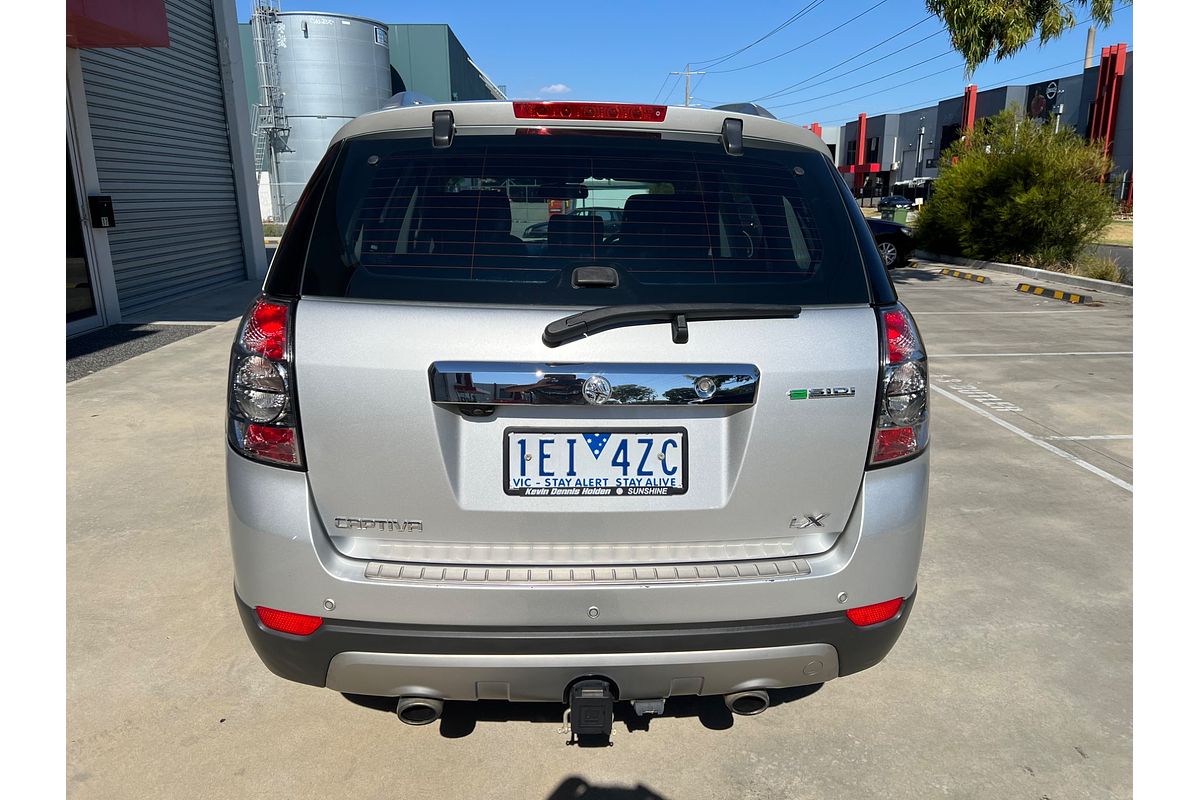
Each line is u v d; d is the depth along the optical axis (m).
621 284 1.78
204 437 4.89
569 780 2.14
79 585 3.09
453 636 1.74
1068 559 3.46
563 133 1.95
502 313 1.72
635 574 1.77
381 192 1.87
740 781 2.15
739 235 1.89
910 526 1.89
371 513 1.76
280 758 2.20
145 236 10.05
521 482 1.75
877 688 2.56
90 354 7.25
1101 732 2.36
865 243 1.98
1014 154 16.02
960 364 7.48
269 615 1.80
